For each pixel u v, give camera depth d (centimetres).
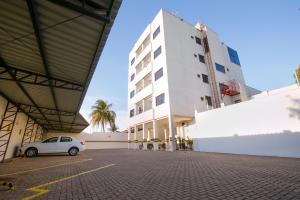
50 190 421
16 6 413
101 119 3888
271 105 1163
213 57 2772
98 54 608
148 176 570
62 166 824
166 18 2523
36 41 537
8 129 1148
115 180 521
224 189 400
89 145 3111
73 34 519
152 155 1373
